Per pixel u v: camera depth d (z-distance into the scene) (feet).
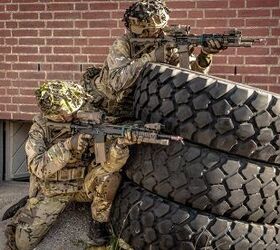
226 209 10.13
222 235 10.18
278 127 10.00
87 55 17.10
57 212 11.95
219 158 10.03
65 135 11.46
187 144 10.21
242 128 9.87
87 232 12.01
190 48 12.50
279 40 15.51
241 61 15.90
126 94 12.14
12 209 13.58
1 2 17.67
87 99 11.70
